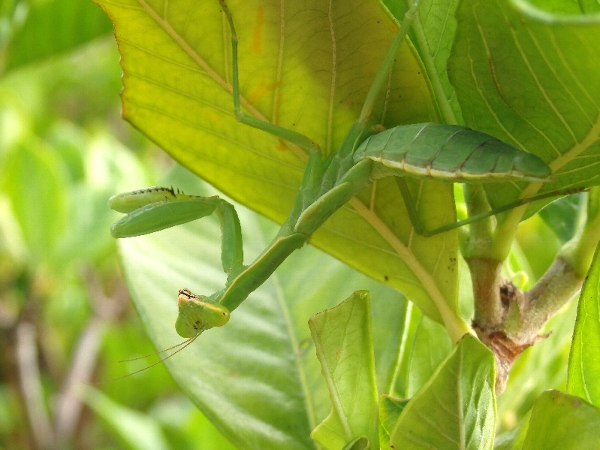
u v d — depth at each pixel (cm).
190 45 14
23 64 22
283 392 16
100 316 30
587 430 12
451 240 14
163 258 17
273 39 14
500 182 14
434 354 16
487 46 13
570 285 14
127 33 14
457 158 13
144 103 15
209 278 17
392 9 14
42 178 26
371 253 15
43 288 26
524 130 13
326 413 16
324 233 15
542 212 17
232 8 14
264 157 15
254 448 16
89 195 28
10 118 27
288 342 17
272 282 17
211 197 16
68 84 42
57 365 30
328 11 13
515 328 14
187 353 16
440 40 14
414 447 13
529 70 12
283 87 14
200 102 15
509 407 17
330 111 15
